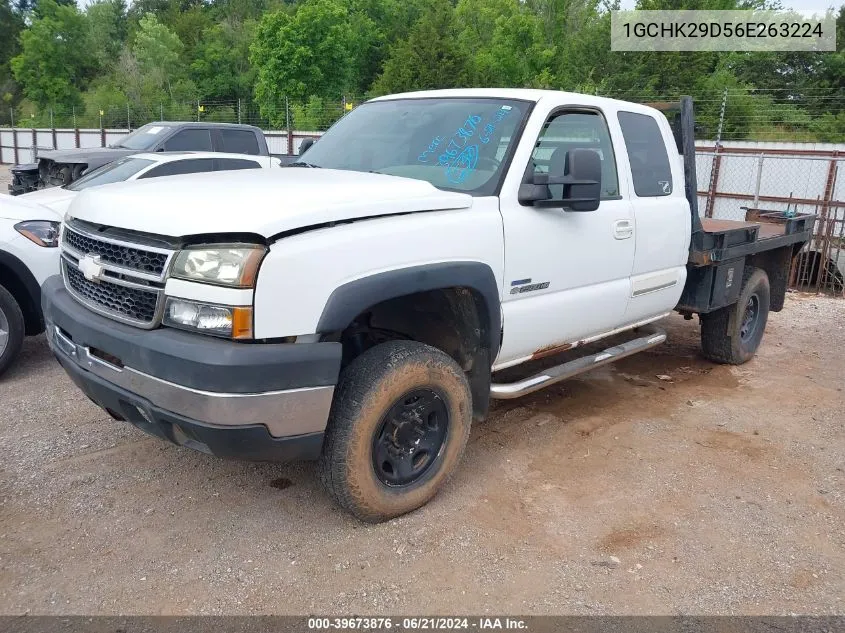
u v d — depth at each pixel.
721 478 4.16
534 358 4.36
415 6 53.09
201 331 2.90
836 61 35.97
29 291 5.58
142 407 3.04
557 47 42.56
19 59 58.59
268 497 3.75
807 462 4.43
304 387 2.96
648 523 3.64
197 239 2.90
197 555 3.24
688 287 5.66
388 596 3.01
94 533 3.38
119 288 3.17
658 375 6.10
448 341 3.89
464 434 3.74
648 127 5.13
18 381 5.40
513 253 3.84
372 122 4.66
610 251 4.53
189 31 64.69
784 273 6.79
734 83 34.16
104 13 69.69
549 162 4.23
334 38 44.22
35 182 12.98
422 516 3.61
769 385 5.91
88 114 47.25
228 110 42.00
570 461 4.30
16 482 3.83
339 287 3.04
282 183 3.46
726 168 16.20
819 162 14.97
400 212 3.34
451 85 38.59
